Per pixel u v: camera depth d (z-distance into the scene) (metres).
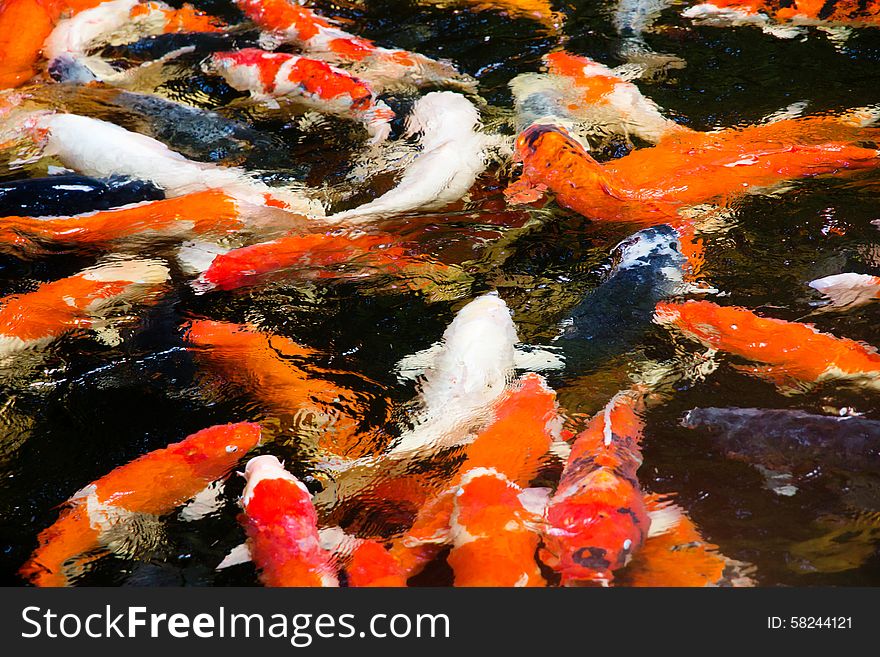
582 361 3.27
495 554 2.41
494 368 3.19
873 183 4.10
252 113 5.13
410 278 3.81
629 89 4.91
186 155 4.73
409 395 3.21
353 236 3.97
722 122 4.70
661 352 3.28
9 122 4.95
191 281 3.88
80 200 4.25
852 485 2.68
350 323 3.63
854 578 2.42
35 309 3.67
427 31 5.88
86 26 5.75
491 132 4.70
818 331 3.33
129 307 3.75
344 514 2.72
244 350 3.48
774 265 3.71
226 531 2.72
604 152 4.48
